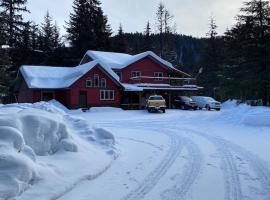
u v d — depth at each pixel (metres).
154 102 33.50
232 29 43.94
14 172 5.95
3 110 9.48
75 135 10.22
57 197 6.12
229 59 43.53
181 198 6.36
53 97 37.41
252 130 17.92
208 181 7.57
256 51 37.41
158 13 59.75
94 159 8.75
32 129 7.96
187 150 11.64
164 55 59.75
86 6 59.25
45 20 65.69
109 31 61.50
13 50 52.19
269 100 38.56
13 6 49.66
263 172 8.44
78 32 58.38
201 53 66.88
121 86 38.19
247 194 6.62
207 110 38.19
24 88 39.06
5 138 6.78
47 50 60.50
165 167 8.95
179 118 27.48
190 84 45.19
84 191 6.65
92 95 37.12
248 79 37.25
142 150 11.59
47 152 8.12
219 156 10.52
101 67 37.44
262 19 37.41
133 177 7.86
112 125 21.73
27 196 5.74
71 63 58.62
